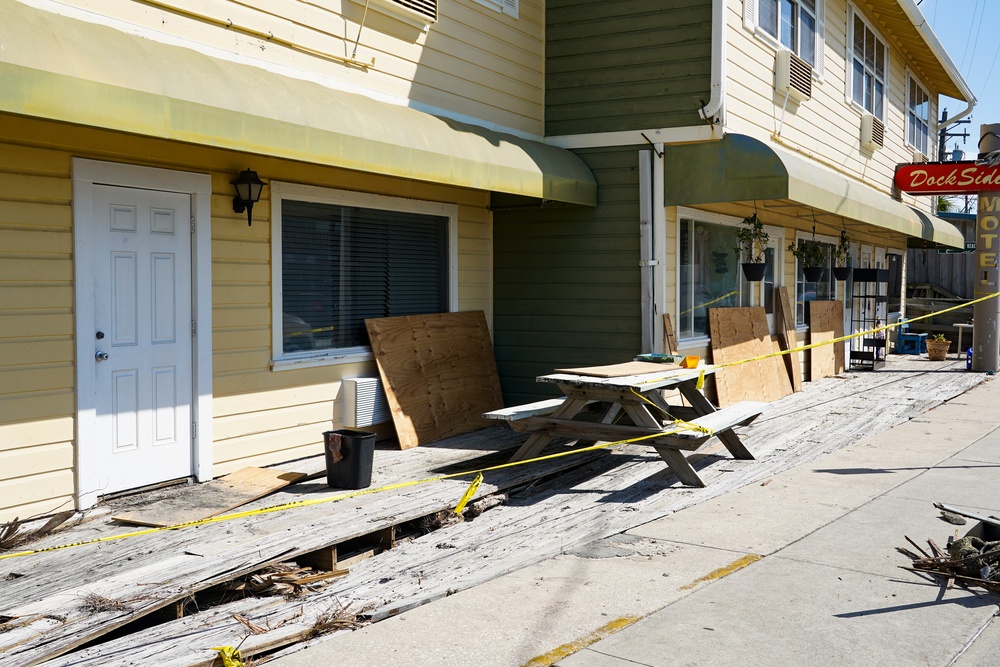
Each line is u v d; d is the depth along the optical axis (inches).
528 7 392.2
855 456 339.9
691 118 370.9
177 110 210.8
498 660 155.9
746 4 409.7
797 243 557.0
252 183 276.8
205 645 155.7
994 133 622.2
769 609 180.5
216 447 276.1
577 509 259.4
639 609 180.4
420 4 330.3
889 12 631.8
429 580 196.2
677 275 396.2
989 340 641.0
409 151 284.5
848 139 589.0
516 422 303.4
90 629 156.6
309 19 288.5
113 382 246.4
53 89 184.7
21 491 224.4
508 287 405.4
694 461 329.4
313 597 184.2
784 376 514.0
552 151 376.2
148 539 211.2
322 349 318.7
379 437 343.6
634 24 380.8
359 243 335.9
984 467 319.3
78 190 233.9
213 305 274.2
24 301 224.1
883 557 215.0
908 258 1002.1
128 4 234.5
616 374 301.1
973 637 167.3
